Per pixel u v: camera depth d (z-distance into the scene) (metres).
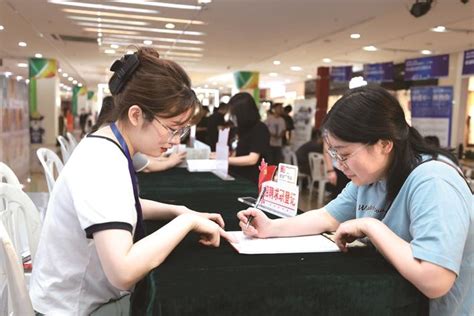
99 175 0.93
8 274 0.93
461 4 5.67
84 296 1.05
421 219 0.95
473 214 0.99
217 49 10.28
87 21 7.65
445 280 0.88
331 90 13.65
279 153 8.22
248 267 0.96
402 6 5.88
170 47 10.16
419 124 9.30
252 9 6.31
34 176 6.80
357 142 0.99
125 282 0.86
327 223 1.27
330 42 8.89
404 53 10.07
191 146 3.91
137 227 1.04
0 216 1.31
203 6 6.28
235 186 2.03
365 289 0.91
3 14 7.25
